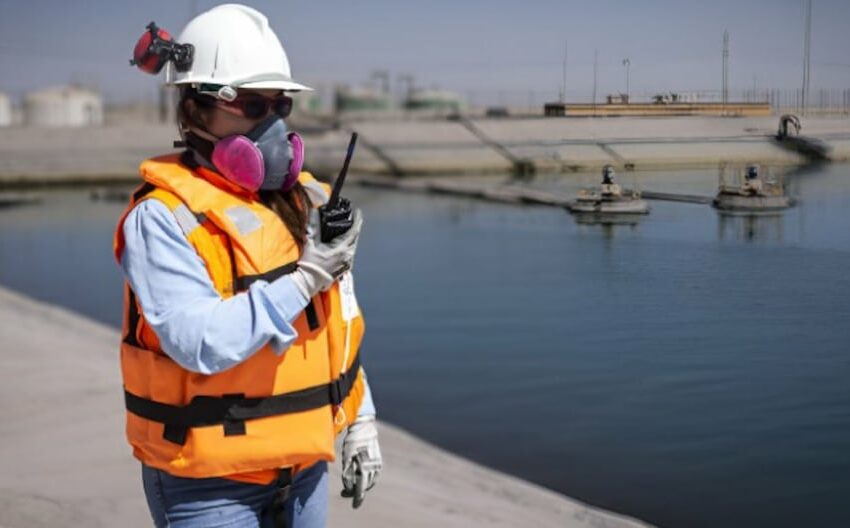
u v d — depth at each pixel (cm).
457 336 971
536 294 1087
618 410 531
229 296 259
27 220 2230
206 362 248
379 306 1164
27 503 479
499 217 1416
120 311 1234
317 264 258
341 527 481
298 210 276
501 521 497
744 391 389
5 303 1243
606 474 525
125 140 2931
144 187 268
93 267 1598
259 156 258
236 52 265
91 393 702
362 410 298
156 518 273
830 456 396
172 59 269
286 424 263
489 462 606
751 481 434
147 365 266
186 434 260
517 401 705
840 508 404
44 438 595
